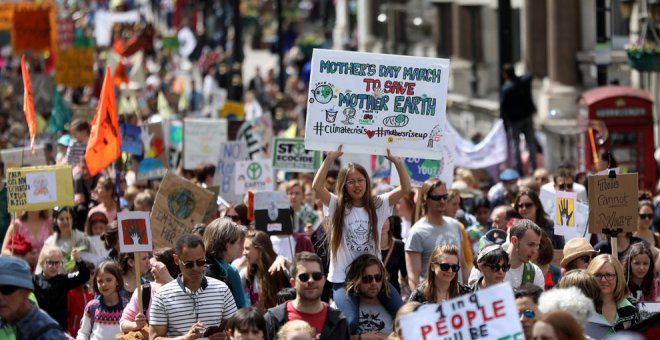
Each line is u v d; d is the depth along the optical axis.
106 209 38.50
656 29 49.03
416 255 29.89
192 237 24.95
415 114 28.25
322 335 23.70
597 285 24.75
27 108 38.00
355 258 26.30
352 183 26.72
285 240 33.31
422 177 38.03
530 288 23.20
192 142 47.59
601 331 25.09
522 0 76.81
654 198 43.22
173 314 24.88
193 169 46.66
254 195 32.78
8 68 110.19
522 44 78.25
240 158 44.72
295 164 41.78
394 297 25.53
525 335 22.33
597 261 25.41
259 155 48.94
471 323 20.27
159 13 184.00
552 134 62.88
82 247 34.47
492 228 33.56
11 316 20.48
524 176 55.09
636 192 28.09
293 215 37.28
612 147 52.81
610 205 28.09
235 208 35.19
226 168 44.72
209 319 25.02
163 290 25.05
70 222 34.38
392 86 28.19
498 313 20.23
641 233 34.66
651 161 52.84
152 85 97.12
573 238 28.61
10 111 76.25
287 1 177.00
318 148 28.23
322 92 28.16
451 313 20.31
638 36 51.84
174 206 33.53
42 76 63.47
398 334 22.72
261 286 28.31
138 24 135.12
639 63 49.00
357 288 25.33
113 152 38.31
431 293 25.98
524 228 27.62
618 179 28.06
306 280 23.55
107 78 37.97
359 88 28.17
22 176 34.03
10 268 20.33
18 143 57.34
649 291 28.52
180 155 50.97
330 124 28.20
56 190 34.16
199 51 133.25
